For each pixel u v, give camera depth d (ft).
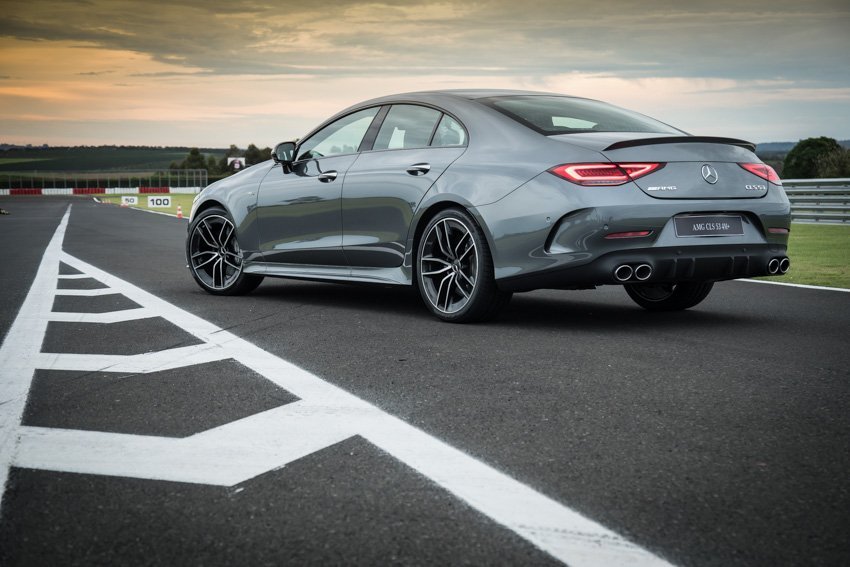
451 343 13.15
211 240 20.01
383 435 8.27
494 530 6.01
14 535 5.99
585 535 5.91
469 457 7.59
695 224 13.56
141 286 21.53
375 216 16.20
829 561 5.49
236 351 12.58
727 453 7.66
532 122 14.62
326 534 5.97
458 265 14.92
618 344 13.01
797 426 8.52
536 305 17.83
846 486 6.82
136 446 7.97
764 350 12.51
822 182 50.49
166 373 11.10
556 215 13.35
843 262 28.32
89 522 6.21
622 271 13.25
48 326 15.10
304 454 7.71
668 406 9.29
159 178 354.95
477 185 14.37
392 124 16.62
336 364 11.60
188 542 5.86
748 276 14.43
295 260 18.08
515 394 9.86
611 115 15.61
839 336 13.76
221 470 7.30
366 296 19.38
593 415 8.94
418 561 5.53
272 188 18.47
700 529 6.00
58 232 51.03
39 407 9.42
